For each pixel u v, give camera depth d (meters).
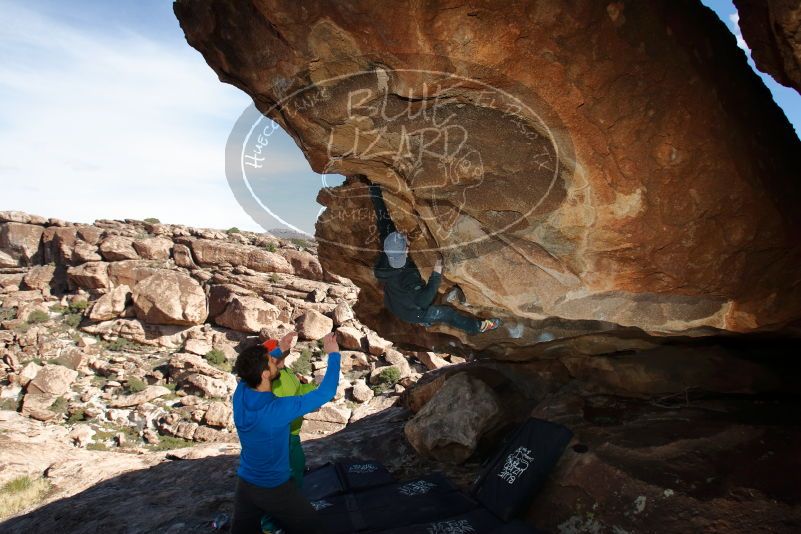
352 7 2.53
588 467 4.07
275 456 3.24
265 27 2.81
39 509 6.17
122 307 33.53
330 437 7.72
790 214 3.24
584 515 3.79
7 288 36.06
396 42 2.58
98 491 6.52
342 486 5.01
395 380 28.69
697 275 3.33
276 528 3.69
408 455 6.18
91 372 29.31
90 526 5.27
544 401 5.57
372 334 32.25
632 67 2.63
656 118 2.76
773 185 3.17
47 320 33.09
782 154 3.40
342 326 32.50
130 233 39.16
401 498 4.70
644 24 2.59
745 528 3.11
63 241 38.19
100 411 25.95
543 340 4.93
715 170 2.91
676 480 3.61
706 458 3.75
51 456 15.60
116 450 23.14
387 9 2.49
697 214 3.05
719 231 3.13
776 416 4.13
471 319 4.41
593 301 3.75
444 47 2.56
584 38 2.53
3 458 14.66
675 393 5.01
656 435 4.18
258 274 36.66
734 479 3.47
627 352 5.39
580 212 3.16
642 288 3.53
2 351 29.45
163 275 33.97
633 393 5.24
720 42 3.16
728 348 5.02
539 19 2.47
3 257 38.06
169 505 5.59
